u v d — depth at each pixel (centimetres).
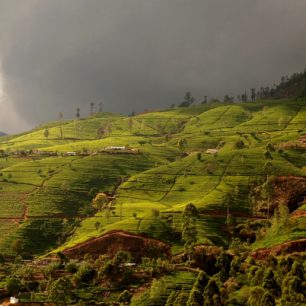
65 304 15338
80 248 19938
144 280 16650
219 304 13362
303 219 19725
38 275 17388
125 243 19638
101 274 16725
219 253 17775
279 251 17488
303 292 12925
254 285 14362
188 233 18888
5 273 17800
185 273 16925
